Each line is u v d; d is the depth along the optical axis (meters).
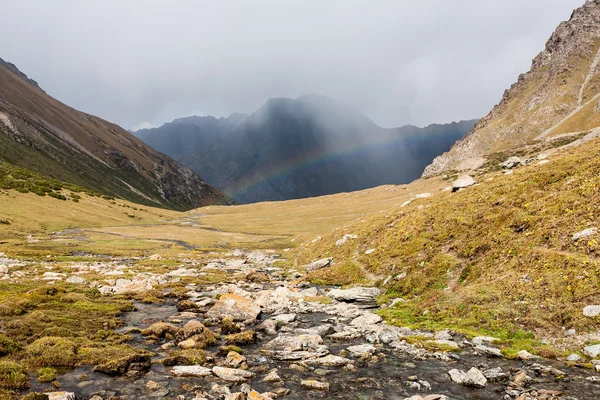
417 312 26.75
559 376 15.93
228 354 19.31
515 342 19.91
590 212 25.70
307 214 164.50
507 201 34.28
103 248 75.31
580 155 36.66
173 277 47.88
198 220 169.88
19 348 18.75
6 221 88.94
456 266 30.36
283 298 34.38
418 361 18.73
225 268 59.03
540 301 21.92
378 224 50.50
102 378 16.47
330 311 29.95
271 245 94.56
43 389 15.01
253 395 14.74
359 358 19.44
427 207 45.56
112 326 24.38
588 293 20.55
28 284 34.44
